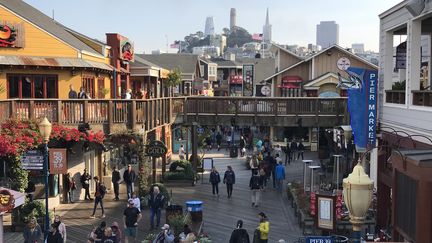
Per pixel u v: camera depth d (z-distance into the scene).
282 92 43.00
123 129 20.50
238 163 34.19
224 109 28.69
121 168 27.28
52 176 20.91
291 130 40.44
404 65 18.64
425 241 7.98
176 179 26.34
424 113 14.59
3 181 17.86
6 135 17.06
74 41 25.09
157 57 55.94
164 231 14.05
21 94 22.00
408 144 15.49
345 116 27.28
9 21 21.70
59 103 19.19
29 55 22.14
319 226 15.84
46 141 14.29
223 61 76.81
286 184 26.39
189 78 53.12
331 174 28.06
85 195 22.33
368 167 22.02
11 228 17.27
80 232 17.34
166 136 30.20
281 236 17.08
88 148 22.66
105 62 27.73
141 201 20.97
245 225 18.64
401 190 9.42
